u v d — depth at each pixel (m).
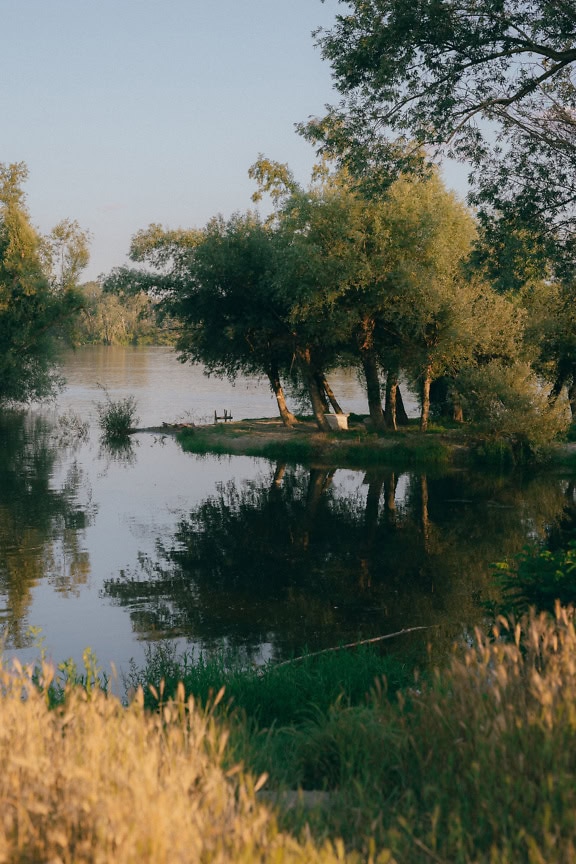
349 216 34.12
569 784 3.55
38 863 3.08
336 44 17.20
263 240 38.31
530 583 8.77
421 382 43.00
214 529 22.00
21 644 12.94
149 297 41.28
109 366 108.44
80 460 34.94
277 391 43.69
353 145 18.00
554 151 17.66
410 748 4.59
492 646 5.02
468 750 4.08
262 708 8.04
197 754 3.94
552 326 36.81
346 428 40.28
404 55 16.61
